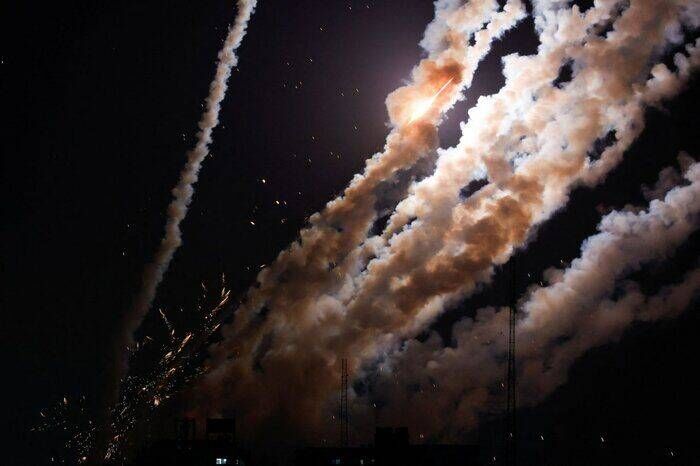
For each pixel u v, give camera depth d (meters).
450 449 74.56
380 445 74.62
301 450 75.62
